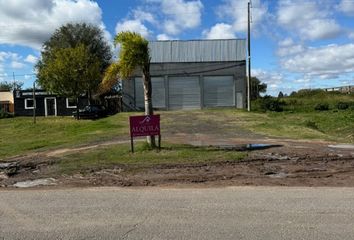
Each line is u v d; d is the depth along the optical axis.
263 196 9.40
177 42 57.53
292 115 43.03
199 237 6.48
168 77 57.28
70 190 10.64
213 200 9.06
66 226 7.23
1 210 8.52
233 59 56.97
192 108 57.25
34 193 10.31
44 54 66.56
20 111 62.56
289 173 12.71
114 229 7.00
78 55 49.38
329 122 36.00
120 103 60.44
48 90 50.72
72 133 31.77
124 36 17.34
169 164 14.29
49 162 15.88
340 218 7.45
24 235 6.76
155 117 17.52
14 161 16.98
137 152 16.91
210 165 14.11
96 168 13.97
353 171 12.90
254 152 16.91
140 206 8.61
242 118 38.84
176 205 8.64
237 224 7.14
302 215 7.67
